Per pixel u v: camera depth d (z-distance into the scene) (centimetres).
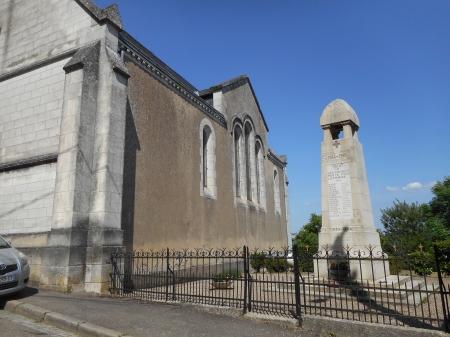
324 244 1059
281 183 2845
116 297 865
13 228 1093
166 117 1379
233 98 2047
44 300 786
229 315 711
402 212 3222
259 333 604
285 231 2762
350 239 1026
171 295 903
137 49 1232
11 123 1221
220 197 1744
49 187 1050
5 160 1193
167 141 1364
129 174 1127
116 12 1144
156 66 1331
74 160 955
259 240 2164
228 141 1917
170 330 611
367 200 1108
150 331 604
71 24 1184
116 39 1138
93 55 1059
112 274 927
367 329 584
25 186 1105
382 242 2059
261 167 2403
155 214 1234
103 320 654
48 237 938
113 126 1017
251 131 2269
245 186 2081
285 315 684
